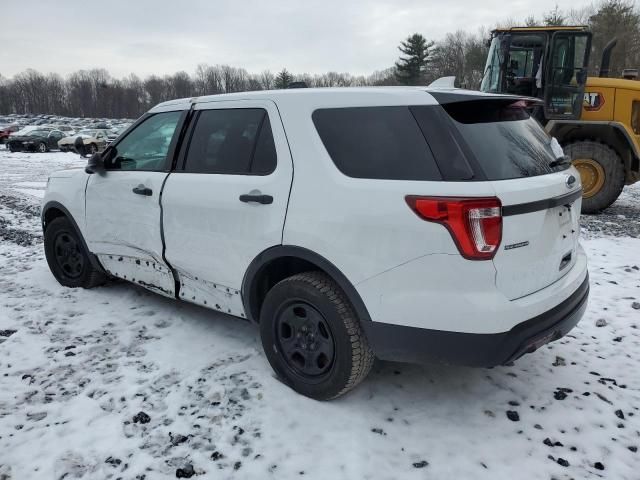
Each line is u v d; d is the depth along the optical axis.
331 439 2.79
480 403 3.14
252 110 3.39
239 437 2.80
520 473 2.57
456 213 2.48
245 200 3.22
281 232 3.05
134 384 3.30
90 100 130.38
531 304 2.66
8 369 3.50
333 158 2.93
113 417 2.97
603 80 9.10
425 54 66.56
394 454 2.68
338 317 2.89
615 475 2.57
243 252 3.28
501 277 2.56
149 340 3.91
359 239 2.74
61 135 31.30
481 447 2.75
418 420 2.96
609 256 6.22
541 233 2.73
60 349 3.77
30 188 13.42
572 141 9.43
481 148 2.67
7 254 6.45
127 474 2.54
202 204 3.48
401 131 2.76
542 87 9.24
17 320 4.27
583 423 2.96
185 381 3.33
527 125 3.18
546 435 2.86
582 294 3.14
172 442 2.77
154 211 3.86
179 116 3.89
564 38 8.98
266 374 3.40
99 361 3.60
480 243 2.48
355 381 2.97
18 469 2.57
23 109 130.12
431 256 2.55
